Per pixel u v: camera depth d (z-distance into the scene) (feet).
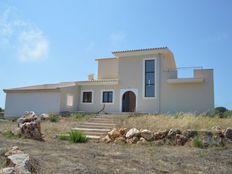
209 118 55.36
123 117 65.51
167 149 38.42
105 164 25.43
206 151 36.42
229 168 26.25
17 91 90.12
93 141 47.16
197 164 27.78
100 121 63.98
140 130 47.44
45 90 85.40
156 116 61.41
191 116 57.52
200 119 53.11
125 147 40.42
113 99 86.22
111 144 44.14
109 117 67.56
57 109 82.38
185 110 75.46
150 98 80.12
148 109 79.97
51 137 49.32
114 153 33.42
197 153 34.78
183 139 43.09
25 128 46.24
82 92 92.94
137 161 28.09
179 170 24.73
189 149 38.37
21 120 48.91
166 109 77.66
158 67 80.02
